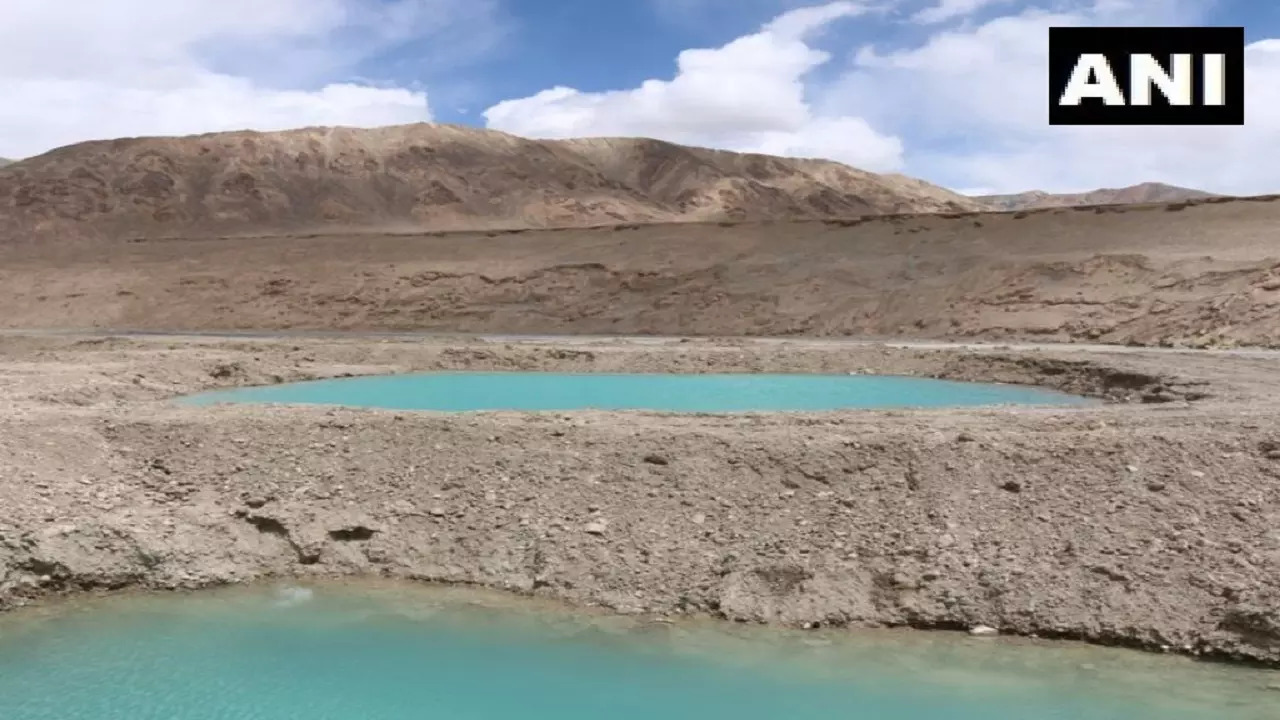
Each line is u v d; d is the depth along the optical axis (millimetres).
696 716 7062
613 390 20531
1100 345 30094
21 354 23812
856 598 8602
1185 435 10320
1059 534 9008
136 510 9969
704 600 8750
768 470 10125
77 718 7043
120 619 8695
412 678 7656
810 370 24969
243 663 7906
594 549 9414
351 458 10930
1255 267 31938
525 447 10828
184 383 20109
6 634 8406
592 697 7336
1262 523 8820
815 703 7219
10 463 10258
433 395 19547
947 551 8945
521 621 8609
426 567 9547
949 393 19984
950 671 7656
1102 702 7152
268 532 9930
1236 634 7754
